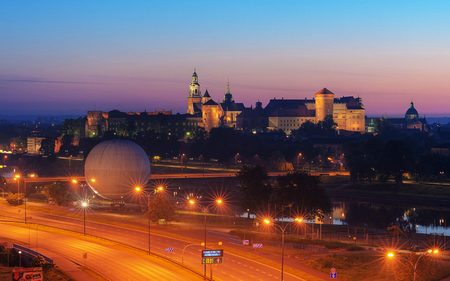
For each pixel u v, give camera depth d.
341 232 167.38
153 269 110.44
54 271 107.69
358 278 103.56
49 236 148.88
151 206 168.00
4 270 111.88
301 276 105.56
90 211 199.88
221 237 148.25
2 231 156.38
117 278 103.56
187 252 127.38
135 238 145.38
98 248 132.50
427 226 194.38
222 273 107.00
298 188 176.00
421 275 98.75
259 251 129.62
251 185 188.50
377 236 160.62
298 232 165.00
